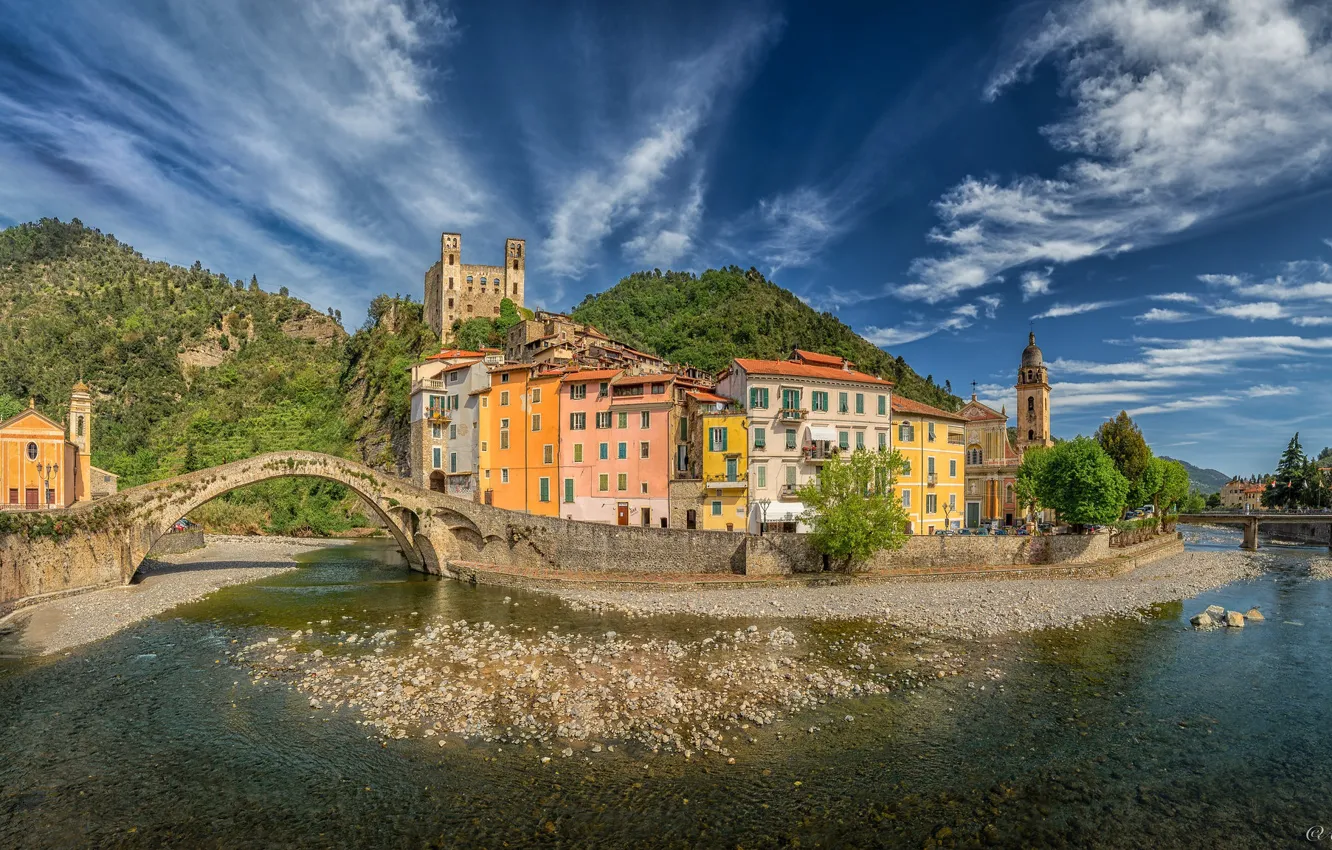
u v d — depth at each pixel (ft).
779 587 177.17
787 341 563.07
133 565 189.06
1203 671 112.57
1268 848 62.54
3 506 195.11
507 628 140.67
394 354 443.32
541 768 75.31
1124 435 281.74
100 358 597.11
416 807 67.62
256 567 235.20
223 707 95.09
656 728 85.46
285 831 63.82
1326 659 119.85
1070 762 78.64
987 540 200.75
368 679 105.09
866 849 61.00
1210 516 313.12
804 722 88.58
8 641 132.26
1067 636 134.82
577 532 200.44
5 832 64.13
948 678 107.34
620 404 224.94
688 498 212.84
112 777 74.84
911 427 232.94
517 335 375.25
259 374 588.50
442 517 215.51
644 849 60.54
